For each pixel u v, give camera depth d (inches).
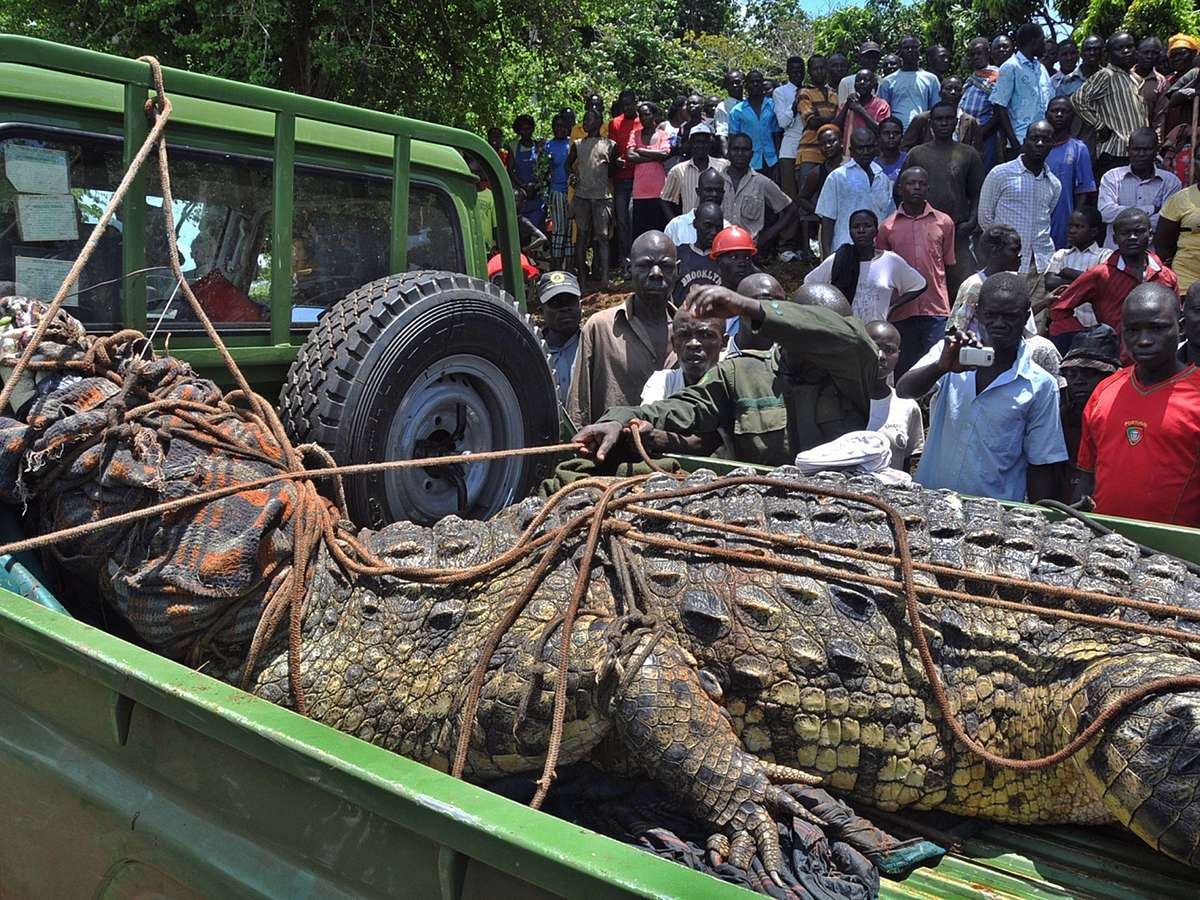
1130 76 397.4
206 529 111.7
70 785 95.9
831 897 93.5
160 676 84.9
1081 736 98.6
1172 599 108.7
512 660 108.5
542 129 647.8
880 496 119.2
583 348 234.5
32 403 116.2
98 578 115.3
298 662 112.6
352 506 138.9
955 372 189.3
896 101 454.0
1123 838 108.9
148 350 129.5
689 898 58.9
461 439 154.9
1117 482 172.1
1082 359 213.9
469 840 67.3
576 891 63.1
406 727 113.3
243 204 147.7
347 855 76.6
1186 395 166.6
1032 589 108.0
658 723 102.2
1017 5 671.8
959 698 107.2
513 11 478.3
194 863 85.0
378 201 165.2
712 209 335.6
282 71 463.5
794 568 107.3
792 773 104.5
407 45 476.4
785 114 503.2
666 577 110.3
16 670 102.0
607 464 158.4
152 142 126.0
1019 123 416.2
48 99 126.6
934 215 322.3
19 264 127.5
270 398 156.0
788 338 156.9
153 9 421.4
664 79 865.5
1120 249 264.8
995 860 105.0
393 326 139.9
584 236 538.6
